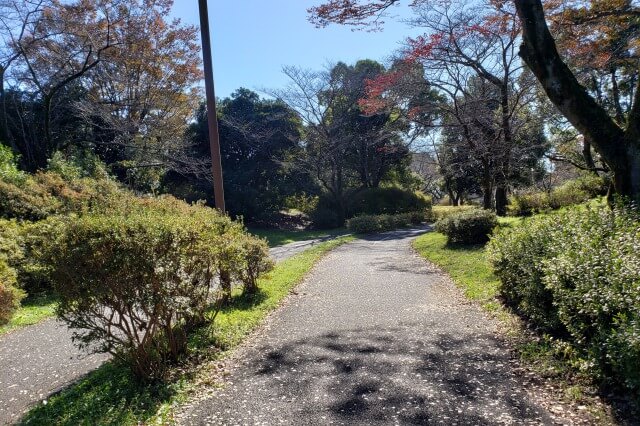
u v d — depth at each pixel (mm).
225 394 4016
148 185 25672
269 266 8789
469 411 3432
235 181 31516
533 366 4188
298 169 32156
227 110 33781
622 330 3027
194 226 4816
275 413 3588
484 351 4789
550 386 3746
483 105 18359
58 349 6188
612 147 5949
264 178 34000
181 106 26281
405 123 24969
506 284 6492
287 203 34656
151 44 24109
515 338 5078
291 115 32812
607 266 3508
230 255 5668
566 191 18438
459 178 35969
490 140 18094
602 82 19672
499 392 3730
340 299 8195
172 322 5207
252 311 7090
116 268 3879
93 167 19531
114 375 4680
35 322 7852
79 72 20531
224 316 6617
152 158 24047
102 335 4129
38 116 23375
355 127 33906
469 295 7660
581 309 3602
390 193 36031
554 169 23750
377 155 35312
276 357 4980
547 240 5164
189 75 26156
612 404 3281
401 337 5531
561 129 19438
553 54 6156
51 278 3961
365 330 5965
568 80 6105
